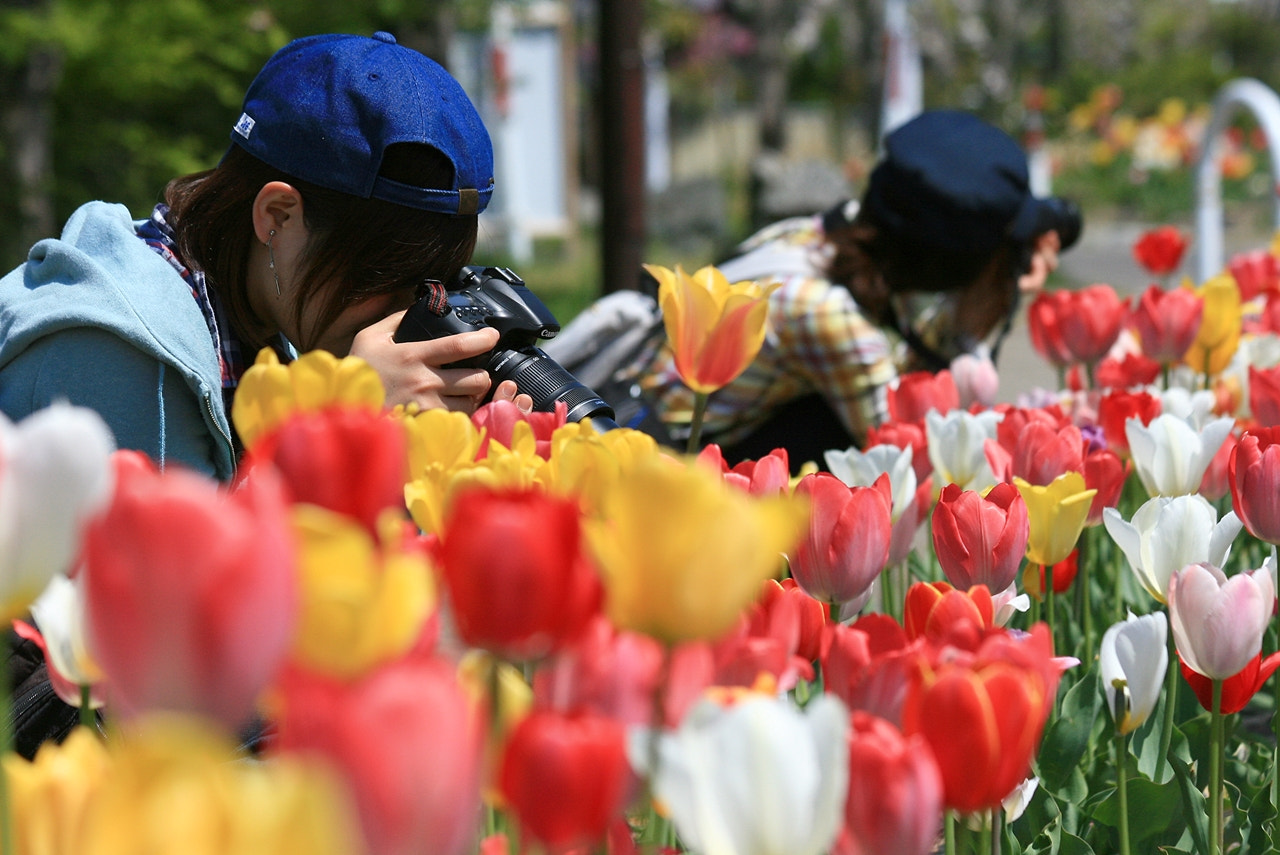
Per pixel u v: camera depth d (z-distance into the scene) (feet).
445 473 5.90
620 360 19.10
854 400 17.88
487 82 81.35
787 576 8.62
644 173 37.73
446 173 10.91
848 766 3.87
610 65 37.06
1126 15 233.35
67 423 3.26
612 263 37.91
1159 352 14.11
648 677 4.17
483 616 3.63
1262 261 19.44
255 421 6.21
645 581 3.67
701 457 7.18
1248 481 7.60
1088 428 12.42
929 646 5.06
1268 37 238.07
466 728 2.83
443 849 2.79
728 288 9.53
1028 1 197.47
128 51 43.83
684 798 3.49
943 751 4.24
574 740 3.55
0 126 42.29
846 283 18.45
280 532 2.93
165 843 2.40
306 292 10.85
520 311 10.94
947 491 8.02
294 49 11.23
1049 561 8.04
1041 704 4.44
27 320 10.18
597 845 4.69
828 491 6.66
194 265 11.28
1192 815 7.67
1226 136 96.22
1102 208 122.72
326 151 10.66
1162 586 7.64
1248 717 11.65
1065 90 195.52
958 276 18.17
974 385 15.10
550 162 85.40
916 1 149.48
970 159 17.79
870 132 125.49
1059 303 15.14
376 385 6.26
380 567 3.35
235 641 2.86
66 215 48.16
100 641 2.88
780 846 3.46
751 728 3.46
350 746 2.69
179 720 2.89
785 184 70.33
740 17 174.19
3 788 3.18
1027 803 7.45
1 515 3.20
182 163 48.03
